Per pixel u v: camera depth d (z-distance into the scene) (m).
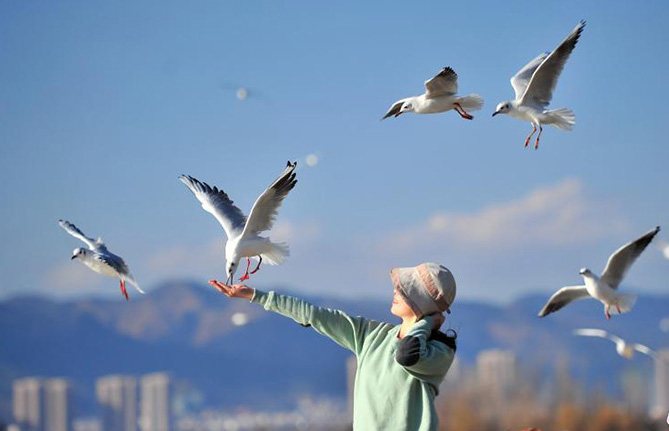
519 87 12.19
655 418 81.12
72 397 176.00
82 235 10.27
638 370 102.44
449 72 11.71
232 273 9.48
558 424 78.94
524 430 8.25
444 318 7.74
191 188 10.24
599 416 78.06
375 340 7.78
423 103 11.95
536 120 12.07
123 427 195.50
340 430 101.62
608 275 13.00
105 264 9.97
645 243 12.85
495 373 90.00
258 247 9.53
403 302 7.63
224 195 10.22
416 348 7.29
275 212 9.55
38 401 173.50
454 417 81.50
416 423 7.46
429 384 7.50
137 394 199.12
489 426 81.12
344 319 7.88
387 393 7.52
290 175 9.52
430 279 7.61
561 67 12.11
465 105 12.02
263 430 147.12
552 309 13.32
